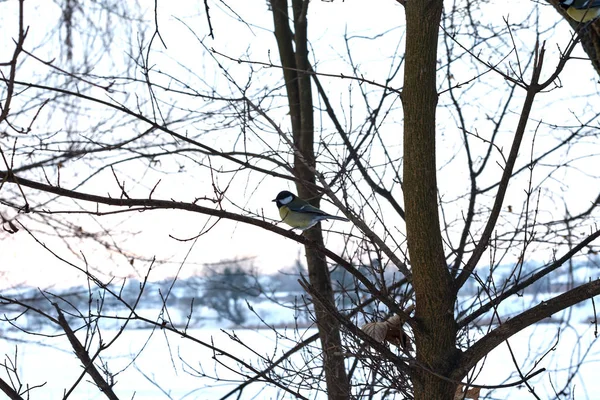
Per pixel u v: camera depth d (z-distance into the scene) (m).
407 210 3.08
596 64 4.66
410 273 3.61
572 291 2.84
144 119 4.05
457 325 3.06
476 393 3.49
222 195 3.29
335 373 4.45
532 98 3.08
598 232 3.09
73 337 3.09
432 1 2.94
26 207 2.78
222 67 5.06
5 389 2.99
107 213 2.93
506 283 3.13
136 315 3.17
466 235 4.85
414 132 3.02
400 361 3.00
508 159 3.17
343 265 3.09
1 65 2.22
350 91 5.36
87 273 3.01
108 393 3.17
